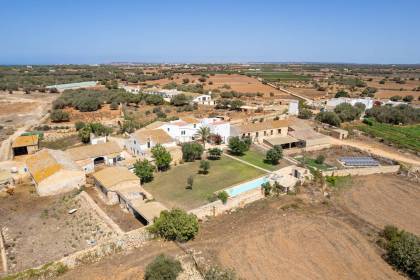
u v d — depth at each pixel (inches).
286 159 2972.4
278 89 7751.0
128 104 5433.1
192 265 1549.0
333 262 1604.3
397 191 2437.3
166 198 2161.7
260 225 1930.4
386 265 1583.4
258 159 2957.7
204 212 1996.8
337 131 3668.8
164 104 5477.4
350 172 2696.9
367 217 2055.9
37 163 2532.0
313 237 1813.5
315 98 6619.1
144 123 4136.3
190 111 4948.3
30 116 4889.3
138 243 1717.5
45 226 1903.3
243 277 1477.6
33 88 7042.3
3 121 4581.7
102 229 1820.9
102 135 3634.4
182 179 2486.5
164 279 1391.5
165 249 1678.2
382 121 4630.9
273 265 1571.1
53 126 4229.8
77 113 4840.1
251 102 5753.0
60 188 2297.0
